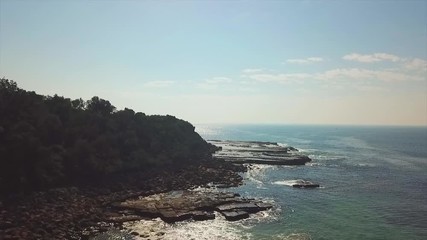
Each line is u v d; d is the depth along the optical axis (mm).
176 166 95625
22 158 61562
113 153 80750
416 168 112562
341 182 86812
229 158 125000
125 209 57000
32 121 68938
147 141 98812
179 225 50531
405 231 49344
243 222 52469
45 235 43656
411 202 66125
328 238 46156
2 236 41531
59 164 66125
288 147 177375
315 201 66188
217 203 60094
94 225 48906
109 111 101000
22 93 73188
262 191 75062
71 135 75938
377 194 73062
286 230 49031
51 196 58344
